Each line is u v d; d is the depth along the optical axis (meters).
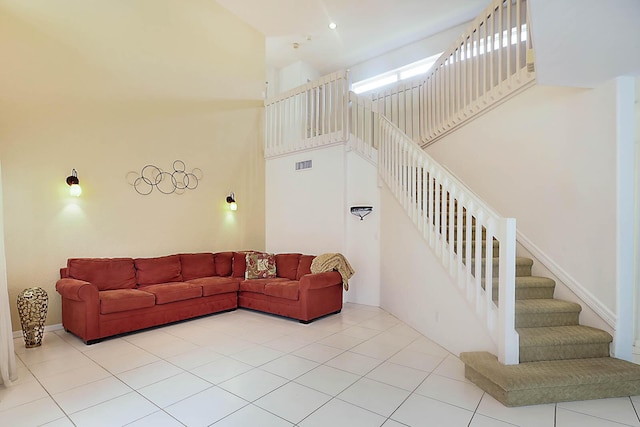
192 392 2.62
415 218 4.17
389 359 3.28
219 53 6.23
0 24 3.84
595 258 3.08
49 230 4.16
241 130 6.56
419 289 4.11
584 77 2.88
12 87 3.90
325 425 2.19
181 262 5.19
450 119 5.18
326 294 4.77
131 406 2.42
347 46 7.67
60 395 2.57
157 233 5.25
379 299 5.38
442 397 2.55
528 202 3.82
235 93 6.48
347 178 5.68
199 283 4.83
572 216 3.30
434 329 3.78
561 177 3.43
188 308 4.57
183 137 5.63
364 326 4.36
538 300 3.32
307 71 8.67
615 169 2.90
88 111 4.52
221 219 6.15
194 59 5.82
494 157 4.33
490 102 4.32
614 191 2.91
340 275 4.95
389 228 4.99
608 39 2.37
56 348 3.56
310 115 6.15
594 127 3.09
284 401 2.49
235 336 3.97
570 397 2.48
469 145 4.80
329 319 4.69
